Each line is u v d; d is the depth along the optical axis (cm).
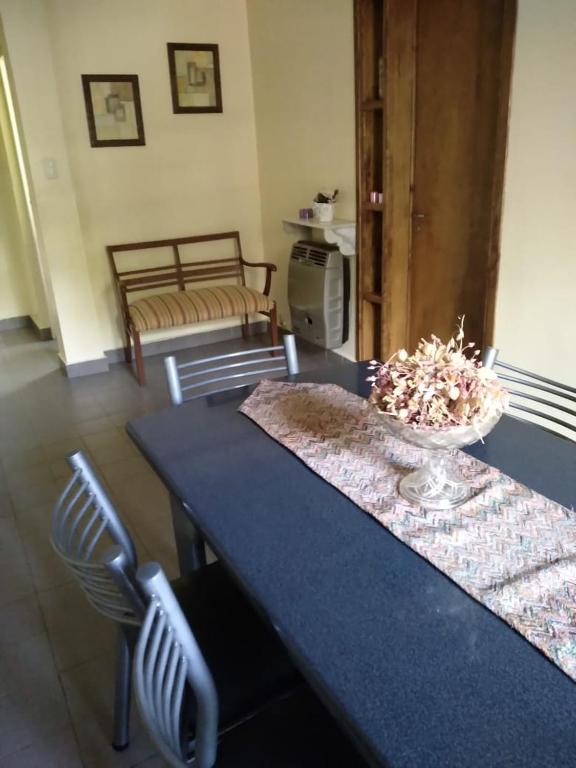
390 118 304
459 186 296
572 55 218
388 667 85
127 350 437
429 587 99
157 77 407
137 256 435
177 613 93
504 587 97
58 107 369
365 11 302
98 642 190
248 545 112
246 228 468
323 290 373
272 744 108
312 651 88
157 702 87
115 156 410
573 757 72
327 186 380
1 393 395
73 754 155
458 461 136
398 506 120
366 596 98
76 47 381
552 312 248
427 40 293
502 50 242
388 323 340
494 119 271
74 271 401
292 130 402
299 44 372
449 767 71
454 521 115
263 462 142
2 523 255
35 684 176
